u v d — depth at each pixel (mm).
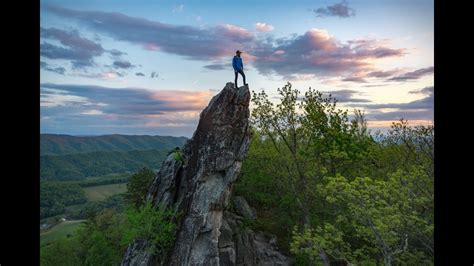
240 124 40844
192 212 39375
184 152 43188
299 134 49906
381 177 43469
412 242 31906
